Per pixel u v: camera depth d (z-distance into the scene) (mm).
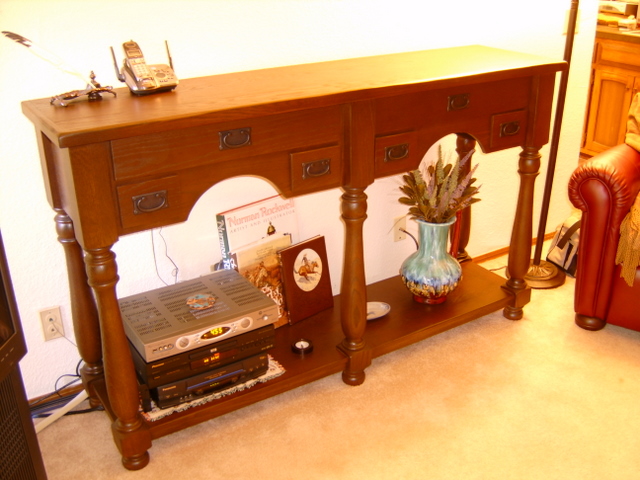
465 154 2383
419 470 1681
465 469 1681
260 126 1575
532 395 1952
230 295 1876
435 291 2215
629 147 2246
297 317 2176
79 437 1845
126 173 1432
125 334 1702
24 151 1750
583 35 2691
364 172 1768
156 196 1486
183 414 1736
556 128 2428
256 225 2086
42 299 1911
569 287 2584
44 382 1994
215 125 1510
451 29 2357
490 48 2293
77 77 1759
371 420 1865
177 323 1736
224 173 1578
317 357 1977
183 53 1883
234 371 1811
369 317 2172
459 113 1907
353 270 1878
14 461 1348
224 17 1906
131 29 1788
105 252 1475
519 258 2273
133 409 1648
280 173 1667
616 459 1704
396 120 1790
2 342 1281
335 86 1683
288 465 1709
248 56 1987
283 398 1968
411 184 2133
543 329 2297
